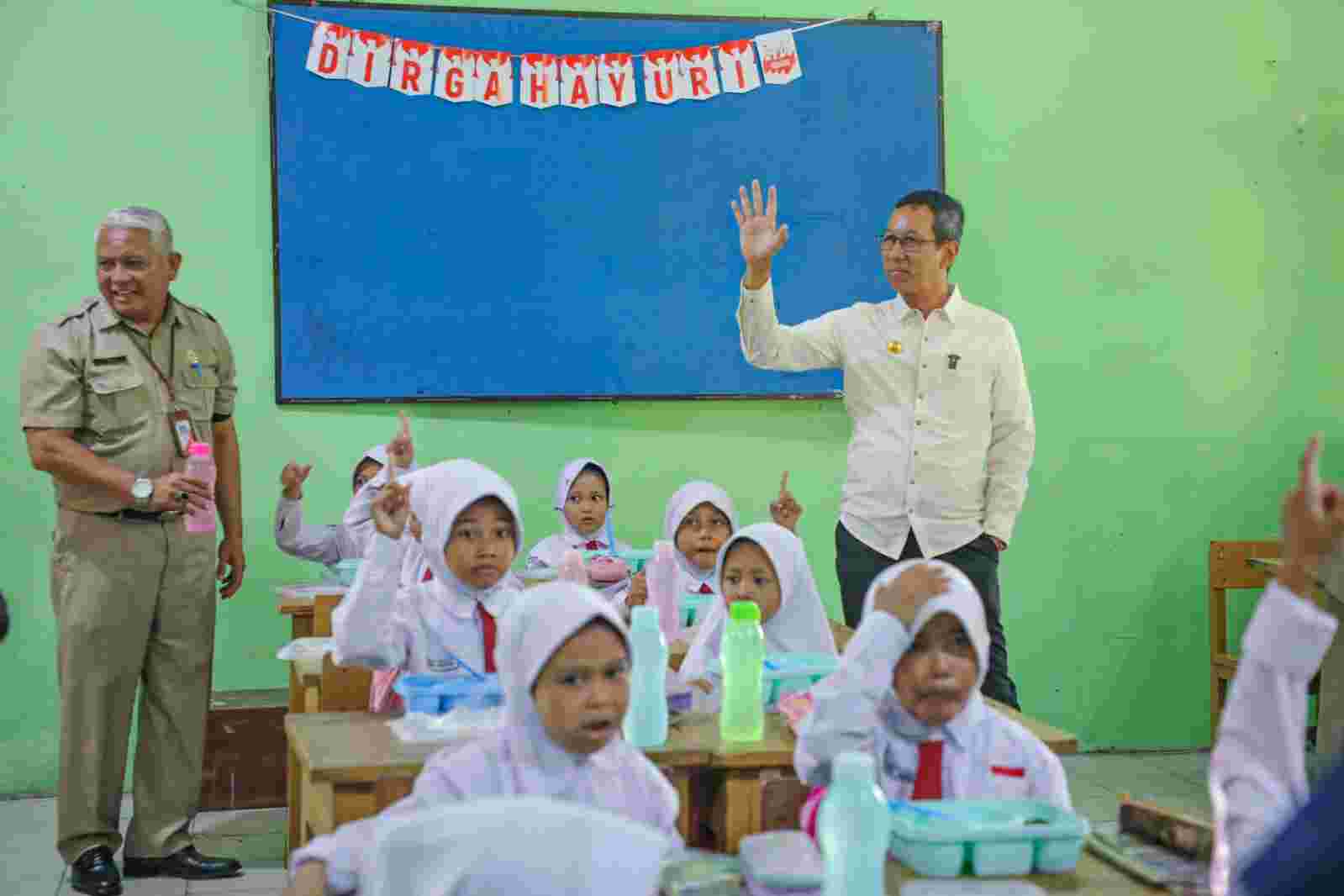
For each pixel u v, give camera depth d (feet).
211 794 12.87
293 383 13.87
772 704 7.95
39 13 13.42
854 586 11.39
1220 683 14.89
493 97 14.15
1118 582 15.51
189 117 13.73
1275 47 15.67
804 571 8.89
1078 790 13.67
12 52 13.37
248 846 11.76
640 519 14.66
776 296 14.67
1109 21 15.33
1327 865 2.96
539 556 13.70
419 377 14.10
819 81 14.69
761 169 14.64
